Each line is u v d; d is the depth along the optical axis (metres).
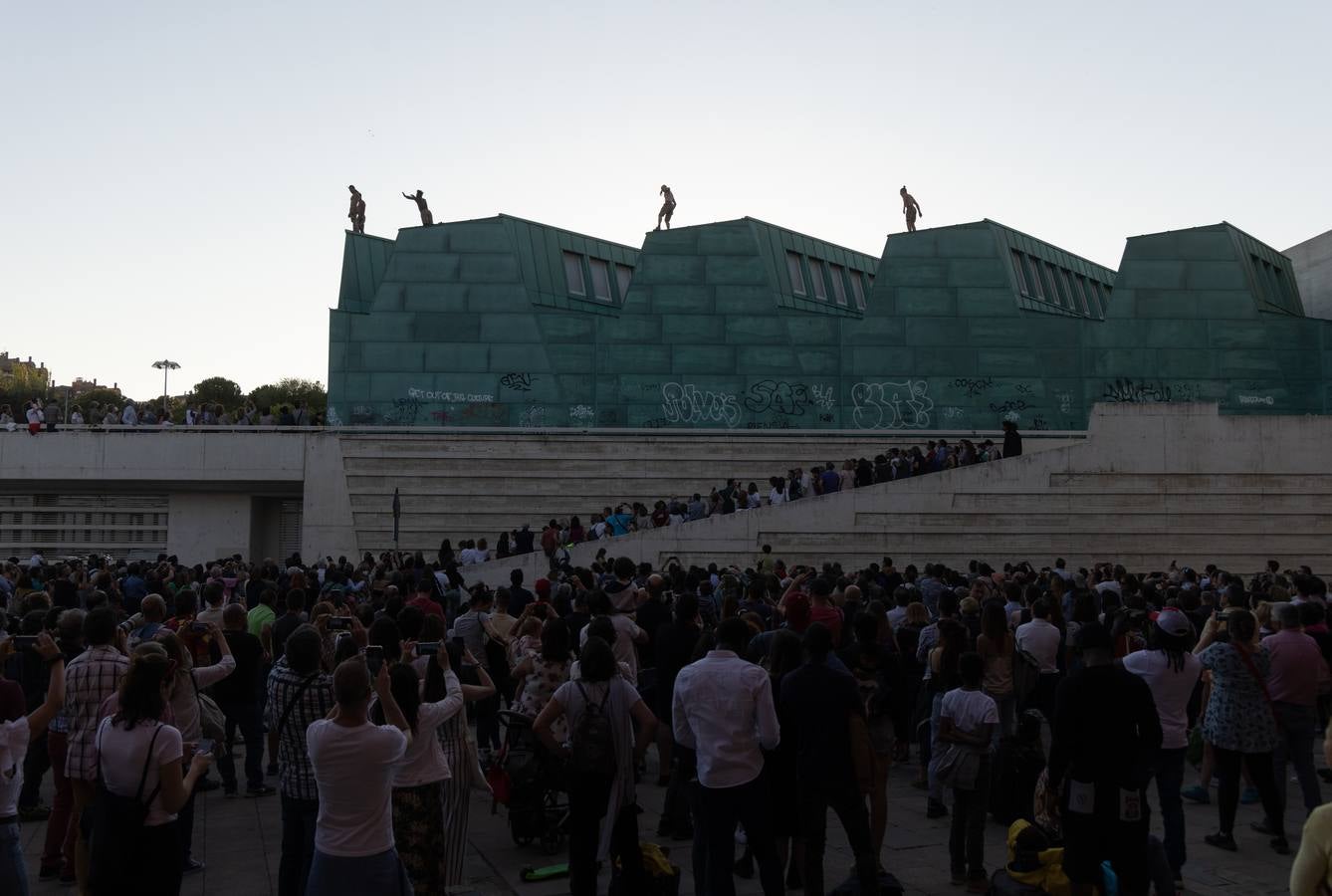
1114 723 7.79
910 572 21.20
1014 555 31.88
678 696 8.30
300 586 15.36
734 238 42.53
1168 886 8.24
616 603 13.55
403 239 41.66
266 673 14.73
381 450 39.91
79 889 9.04
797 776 8.51
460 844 9.48
